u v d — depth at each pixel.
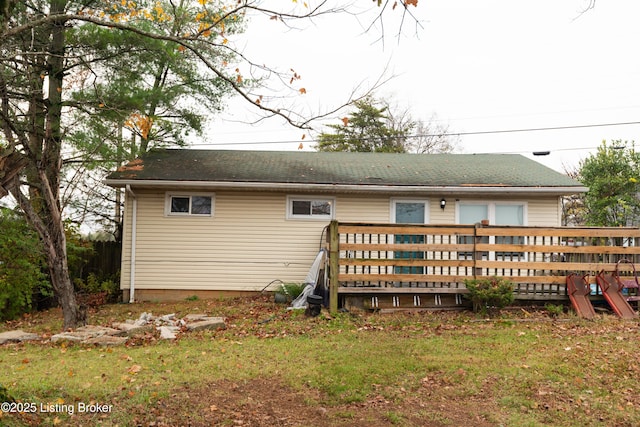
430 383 5.51
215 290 12.88
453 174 13.46
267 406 4.85
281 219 13.00
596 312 9.48
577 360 6.29
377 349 6.84
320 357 6.43
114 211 17.83
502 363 6.17
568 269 9.66
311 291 10.95
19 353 6.90
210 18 8.11
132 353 6.73
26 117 9.70
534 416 4.66
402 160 15.48
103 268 15.12
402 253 11.33
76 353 6.83
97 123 11.05
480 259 9.92
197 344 7.34
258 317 9.72
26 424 4.01
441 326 8.39
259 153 15.80
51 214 8.94
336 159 15.35
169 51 11.48
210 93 14.87
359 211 13.05
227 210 12.95
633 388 5.37
